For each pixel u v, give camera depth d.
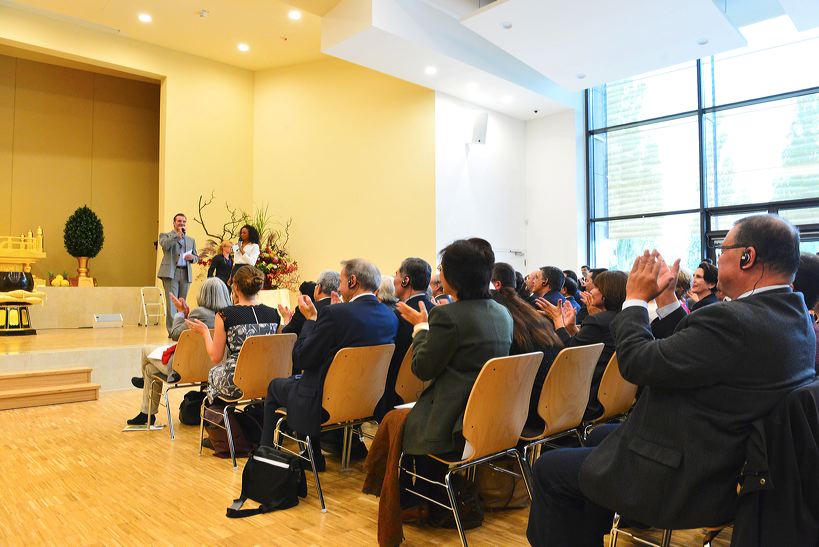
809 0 5.12
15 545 2.14
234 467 3.08
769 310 1.29
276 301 7.95
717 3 5.90
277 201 9.24
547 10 5.43
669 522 1.33
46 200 9.79
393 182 8.05
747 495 1.26
